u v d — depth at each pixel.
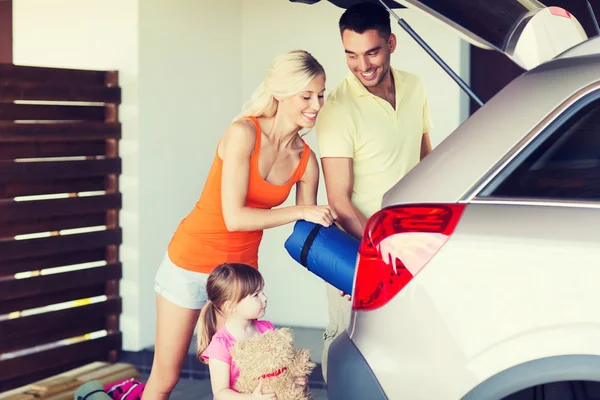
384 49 4.34
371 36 4.29
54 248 6.15
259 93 4.04
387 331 3.17
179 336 4.32
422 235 3.13
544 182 3.09
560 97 3.13
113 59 6.57
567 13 3.76
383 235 3.19
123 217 6.61
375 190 4.49
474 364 3.05
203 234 4.19
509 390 3.01
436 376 3.10
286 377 3.72
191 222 4.23
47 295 6.16
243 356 3.72
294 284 7.29
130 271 6.60
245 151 4.00
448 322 3.08
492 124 3.19
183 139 6.85
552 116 3.12
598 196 3.03
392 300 3.15
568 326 2.97
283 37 7.14
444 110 6.72
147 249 6.63
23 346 6.00
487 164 3.14
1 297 5.83
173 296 4.26
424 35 6.72
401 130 4.50
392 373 3.15
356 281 3.27
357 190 4.52
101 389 4.73
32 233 6.05
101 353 6.53
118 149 6.59
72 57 6.75
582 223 3.01
